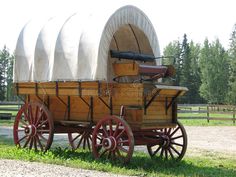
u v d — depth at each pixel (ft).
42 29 41.14
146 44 41.93
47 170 31.63
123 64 37.22
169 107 39.06
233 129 81.10
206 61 288.92
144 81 38.78
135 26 39.86
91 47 36.58
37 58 40.57
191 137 64.69
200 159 42.55
